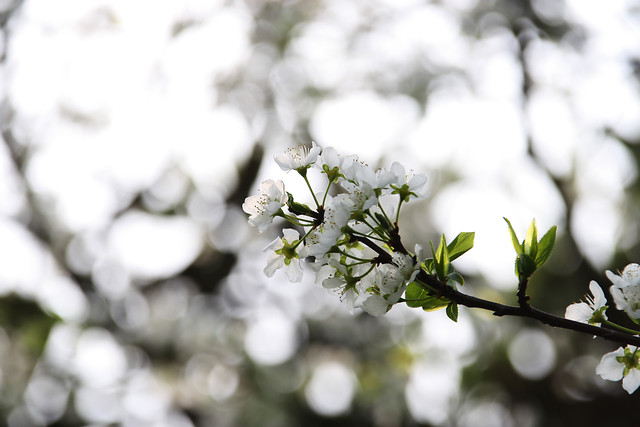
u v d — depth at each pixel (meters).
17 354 9.73
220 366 10.34
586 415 9.33
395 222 2.36
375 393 9.73
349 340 10.31
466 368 9.81
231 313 10.95
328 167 2.48
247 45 11.53
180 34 11.10
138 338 10.39
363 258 2.45
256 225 2.47
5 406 9.54
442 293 2.32
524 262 2.30
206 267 11.05
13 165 10.58
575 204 10.02
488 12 11.22
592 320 2.49
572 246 9.62
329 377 9.92
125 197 11.03
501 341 9.70
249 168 11.20
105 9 10.57
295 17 11.56
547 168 10.35
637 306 2.30
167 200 11.09
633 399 9.12
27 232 10.62
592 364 9.46
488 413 9.80
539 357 9.59
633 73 10.34
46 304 9.83
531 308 2.31
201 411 10.14
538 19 11.02
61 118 10.78
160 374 10.32
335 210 2.32
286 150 2.58
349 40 11.55
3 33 10.10
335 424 9.63
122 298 10.67
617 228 9.77
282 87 11.45
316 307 10.70
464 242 2.43
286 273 2.60
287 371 10.06
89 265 10.71
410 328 10.19
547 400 9.55
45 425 9.77
